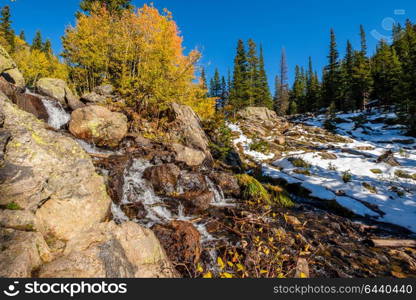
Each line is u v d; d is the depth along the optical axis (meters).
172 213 6.75
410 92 25.17
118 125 9.78
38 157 3.68
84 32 16.36
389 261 5.40
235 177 10.38
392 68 36.78
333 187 11.48
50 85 12.14
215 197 9.12
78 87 19.27
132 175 7.73
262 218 7.20
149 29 15.58
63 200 3.64
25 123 4.18
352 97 41.84
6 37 32.50
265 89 47.91
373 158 15.90
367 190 10.91
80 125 8.97
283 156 17.94
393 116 29.41
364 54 49.28
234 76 39.50
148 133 12.47
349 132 27.98
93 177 4.37
